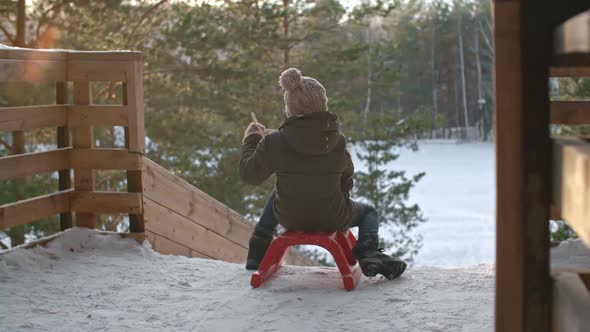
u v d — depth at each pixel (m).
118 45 13.82
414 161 60.56
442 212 40.69
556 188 1.16
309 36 16.59
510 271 1.22
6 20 13.18
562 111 3.90
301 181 3.41
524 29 1.19
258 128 3.77
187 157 14.37
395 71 18.42
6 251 3.84
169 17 14.69
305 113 3.42
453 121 65.69
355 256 3.67
